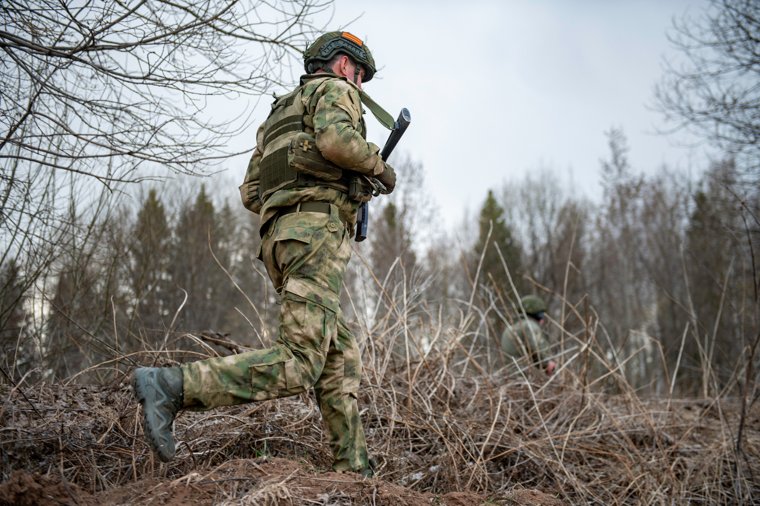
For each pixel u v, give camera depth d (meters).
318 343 2.40
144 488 2.14
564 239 22.16
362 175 2.61
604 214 24.75
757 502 4.03
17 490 1.91
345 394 2.60
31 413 2.87
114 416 2.93
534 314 6.09
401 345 4.52
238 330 12.70
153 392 2.07
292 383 2.31
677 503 3.87
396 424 3.77
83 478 2.54
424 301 4.61
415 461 3.53
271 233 2.56
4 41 3.16
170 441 2.08
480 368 4.59
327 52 2.73
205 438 2.98
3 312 4.16
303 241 2.45
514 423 4.14
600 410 4.66
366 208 2.82
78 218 4.80
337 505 2.18
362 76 2.88
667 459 4.20
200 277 12.53
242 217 18.20
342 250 2.55
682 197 20.25
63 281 5.52
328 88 2.51
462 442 3.69
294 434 3.26
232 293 13.66
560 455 4.07
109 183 3.53
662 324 18.80
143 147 3.23
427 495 2.58
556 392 4.92
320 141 2.42
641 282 22.31
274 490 2.14
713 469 4.25
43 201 4.19
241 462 2.37
